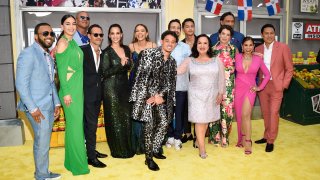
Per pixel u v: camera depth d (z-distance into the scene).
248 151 4.11
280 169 3.59
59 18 5.16
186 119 4.55
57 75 3.36
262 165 3.72
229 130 4.44
